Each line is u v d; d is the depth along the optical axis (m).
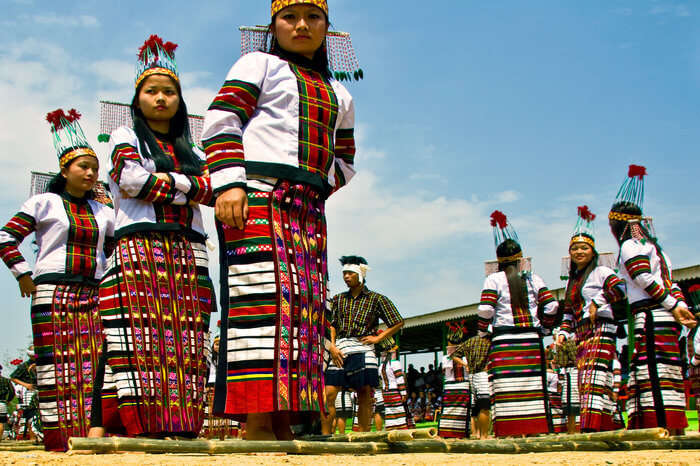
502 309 7.21
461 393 10.25
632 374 6.30
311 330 3.23
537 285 7.28
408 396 26.95
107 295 3.95
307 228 3.34
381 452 2.73
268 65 3.36
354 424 12.10
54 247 5.31
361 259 8.51
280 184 3.24
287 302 3.12
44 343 5.18
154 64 4.28
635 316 6.34
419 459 2.25
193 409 4.00
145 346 3.88
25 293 5.23
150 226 4.01
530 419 6.96
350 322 8.39
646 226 6.48
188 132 4.40
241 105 3.26
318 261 3.38
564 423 10.49
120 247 3.98
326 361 3.38
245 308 3.11
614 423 7.46
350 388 8.72
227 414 3.09
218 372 3.17
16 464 2.02
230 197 3.11
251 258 3.14
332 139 3.48
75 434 5.11
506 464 2.04
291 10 3.47
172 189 4.02
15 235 5.20
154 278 3.98
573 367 10.03
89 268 5.37
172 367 3.95
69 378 5.18
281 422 3.27
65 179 5.49
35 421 10.89
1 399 11.89
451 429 10.21
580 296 7.16
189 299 4.09
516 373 7.07
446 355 10.52
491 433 11.46
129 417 3.78
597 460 2.14
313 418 3.41
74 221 5.36
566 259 9.17
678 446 3.11
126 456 2.30
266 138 3.30
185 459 2.20
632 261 6.20
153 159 4.13
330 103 3.48
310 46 3.50
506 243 7.31
